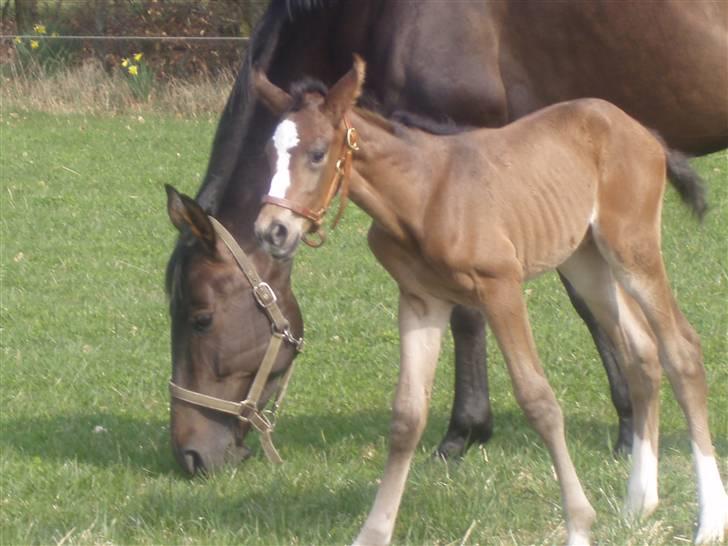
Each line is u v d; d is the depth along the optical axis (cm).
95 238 1257
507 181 540
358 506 596
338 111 495
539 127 566
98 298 1055
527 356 523
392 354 907
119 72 2122
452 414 692
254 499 609
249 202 631
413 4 677
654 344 594
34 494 631
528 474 632
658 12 668
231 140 641
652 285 580
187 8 2344
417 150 526
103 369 874
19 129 1867
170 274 641
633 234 577
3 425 757
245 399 647
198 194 650
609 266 591
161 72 2198
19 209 1376
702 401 575
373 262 1166
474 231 522
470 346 682
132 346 927
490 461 660
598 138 578
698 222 633
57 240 1245
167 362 892
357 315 1002
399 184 521
